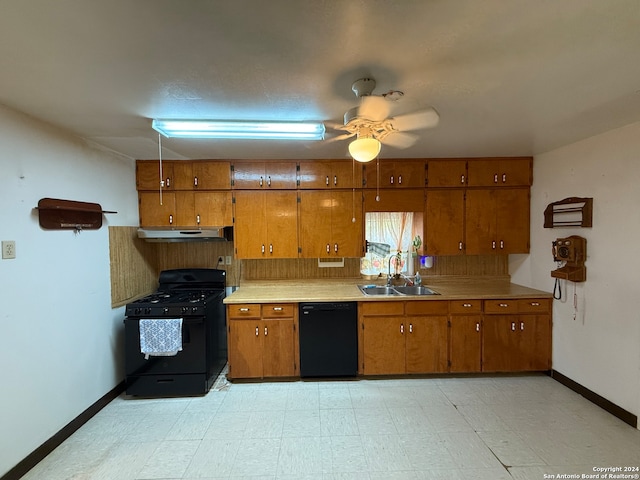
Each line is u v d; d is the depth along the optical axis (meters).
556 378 2.91
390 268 3.54
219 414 2.44
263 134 2.22
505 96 1.73
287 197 3.22
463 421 2.30
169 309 2.68
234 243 3.22
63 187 2.21
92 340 2.46
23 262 1.88
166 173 3.15
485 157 3.19
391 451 2.00
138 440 2.14
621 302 2.28
